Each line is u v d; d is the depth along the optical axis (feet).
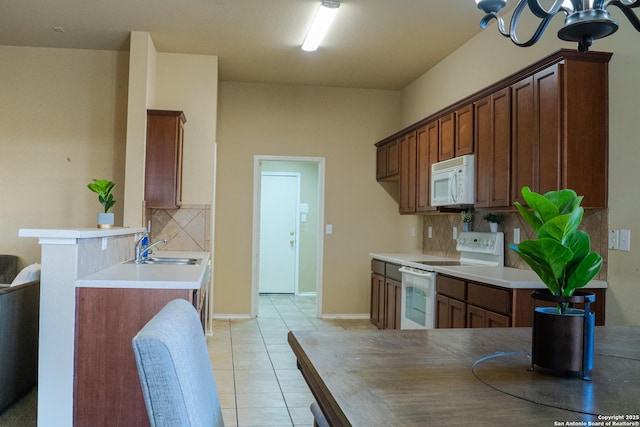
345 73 18.79
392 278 16.69
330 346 4.93
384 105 21.18
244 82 20.18
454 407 3.30
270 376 12.72
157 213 16.55
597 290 9.73
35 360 10.89
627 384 3.82
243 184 20.11
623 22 9.49
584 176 9.68
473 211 15.17
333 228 20.81
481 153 12.62
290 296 26.63
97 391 8.38
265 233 27.37
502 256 13.24
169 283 8.49
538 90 10.38
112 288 8.45
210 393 3.62
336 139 20.84
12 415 9.48
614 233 9.60
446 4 12.66
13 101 16.20
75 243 8.36
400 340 5.22
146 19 13.94
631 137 9.27
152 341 2.68
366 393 3.56
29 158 16.17
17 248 15.98
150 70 15.53
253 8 13.12
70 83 16.39
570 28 5.54
